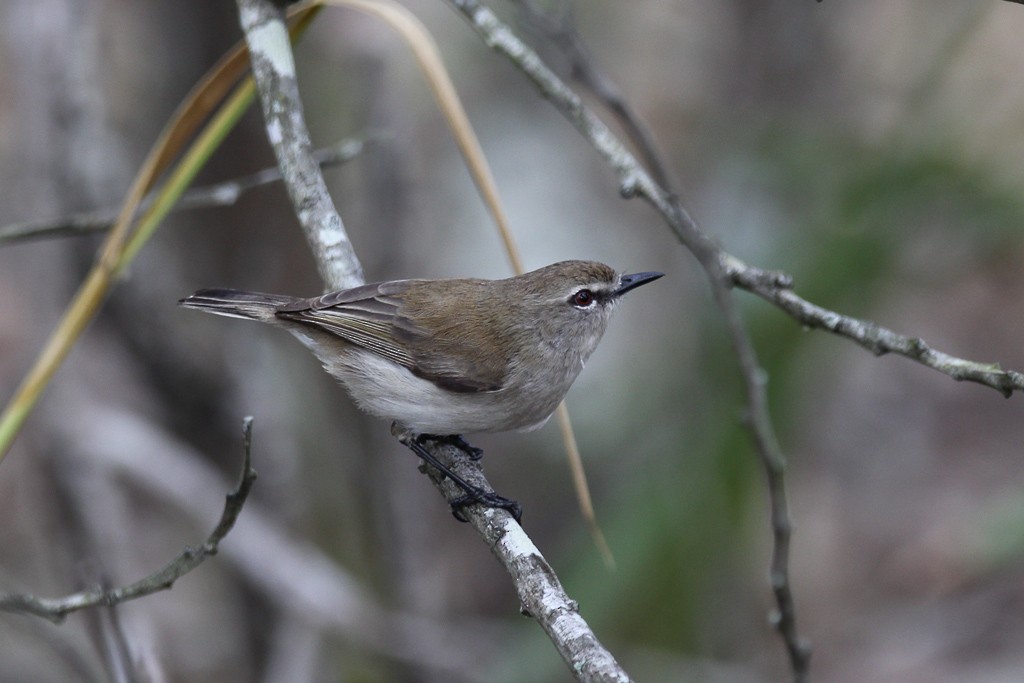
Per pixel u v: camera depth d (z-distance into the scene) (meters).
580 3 18.23
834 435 16.73
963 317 17.72
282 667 11.79
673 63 18.20
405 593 13.39
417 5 18.88
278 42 8.49
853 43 15.97
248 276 13.45
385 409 9.33
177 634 13.78
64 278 12.25
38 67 11.90
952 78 15.15
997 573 15.09
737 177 14.10
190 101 8.41
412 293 9.52
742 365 6.80
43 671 13.05
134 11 14.48
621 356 16.05
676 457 11.66
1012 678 13.52
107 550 11.20
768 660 13.98
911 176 12.34
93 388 12.43
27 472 12.88
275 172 9.73
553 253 17.09
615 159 8.07
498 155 17.98
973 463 16.62
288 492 13.10
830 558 15.77
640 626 11.71
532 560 6.75
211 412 12.95
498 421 9.42
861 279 12.09
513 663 11.66
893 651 14.45
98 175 12.09
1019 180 12.56
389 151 13.05
